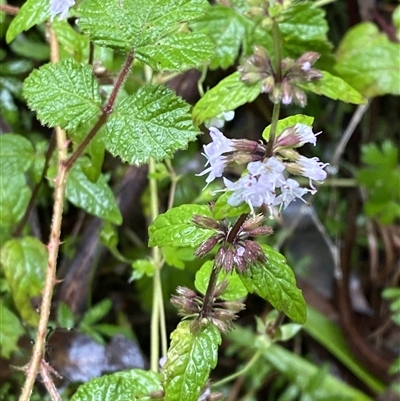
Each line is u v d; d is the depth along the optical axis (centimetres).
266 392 43
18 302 33
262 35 33
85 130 29
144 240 44
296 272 45
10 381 36
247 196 23
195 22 33
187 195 42
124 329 38
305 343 45
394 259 46
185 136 25
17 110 40
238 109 46
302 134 24
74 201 32
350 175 48
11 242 33
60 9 26
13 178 33
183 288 27
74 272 38
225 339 43
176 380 25
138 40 25
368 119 47
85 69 26
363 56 38
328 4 45
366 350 43
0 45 41
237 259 24
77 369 36
